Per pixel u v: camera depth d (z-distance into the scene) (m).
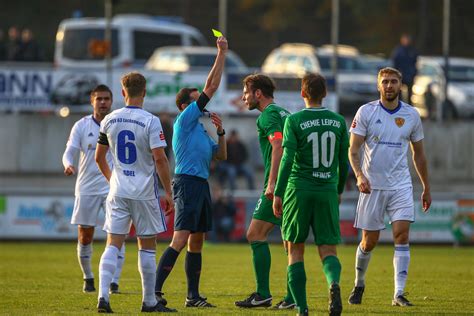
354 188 60.25
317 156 21.47
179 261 41.75
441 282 32.41
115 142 22.88
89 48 68.12
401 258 25.72
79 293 28.20
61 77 65.06
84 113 65.19
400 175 25.78
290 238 21.55
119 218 22.94
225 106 65.00
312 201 21.42
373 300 26.86
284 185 21.28
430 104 67.19
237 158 61.12
